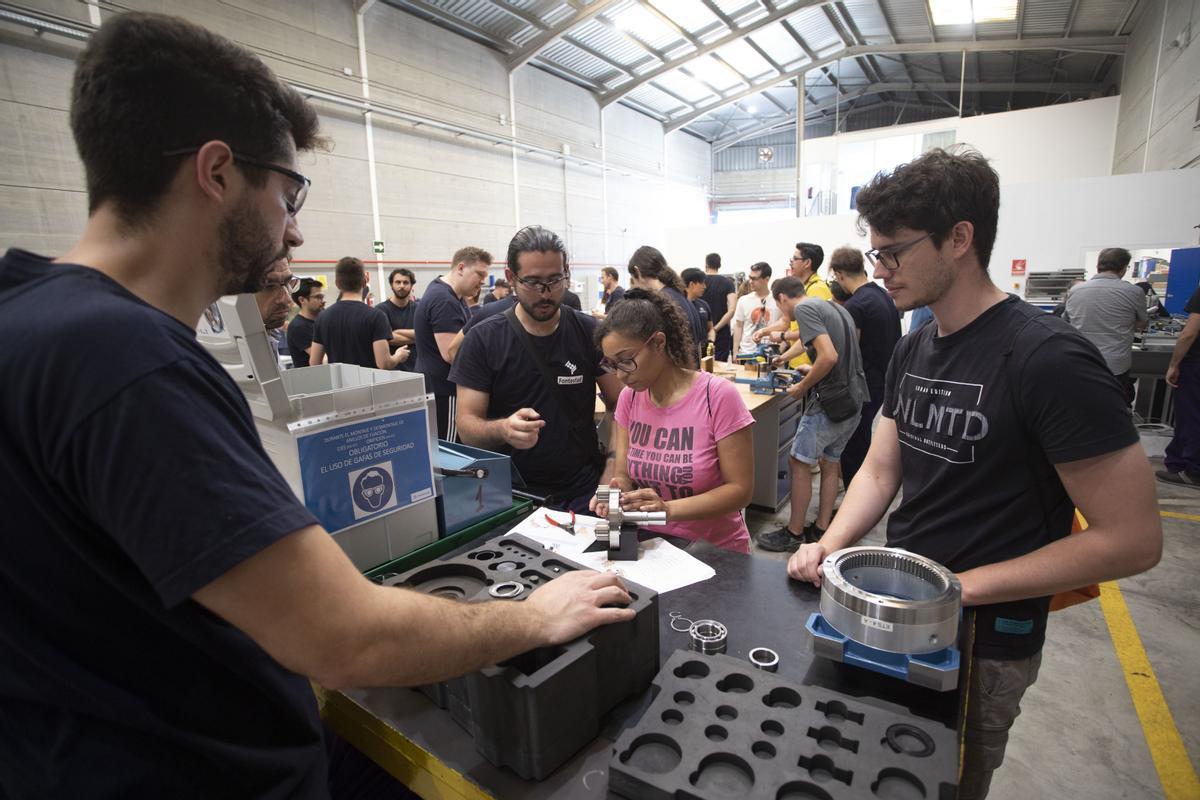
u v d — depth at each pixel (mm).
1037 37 8805
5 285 512
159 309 543
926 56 10500
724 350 6285
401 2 6539
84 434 449
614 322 1431
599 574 773
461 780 649
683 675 726
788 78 10617
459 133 7426
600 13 7703
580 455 1832
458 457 1358
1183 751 1699
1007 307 945
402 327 4660
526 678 613
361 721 777
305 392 1353
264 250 601
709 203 14719
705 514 1370
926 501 1063
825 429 2791
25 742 549
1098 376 839
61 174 4160
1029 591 869
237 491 481
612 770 588
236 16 5117
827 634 758
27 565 493
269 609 491
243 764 590
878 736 601
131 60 495
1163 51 6492
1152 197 6227
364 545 1093
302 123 632
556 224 9336
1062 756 1694
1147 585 2551
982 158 948
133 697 540
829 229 8797
